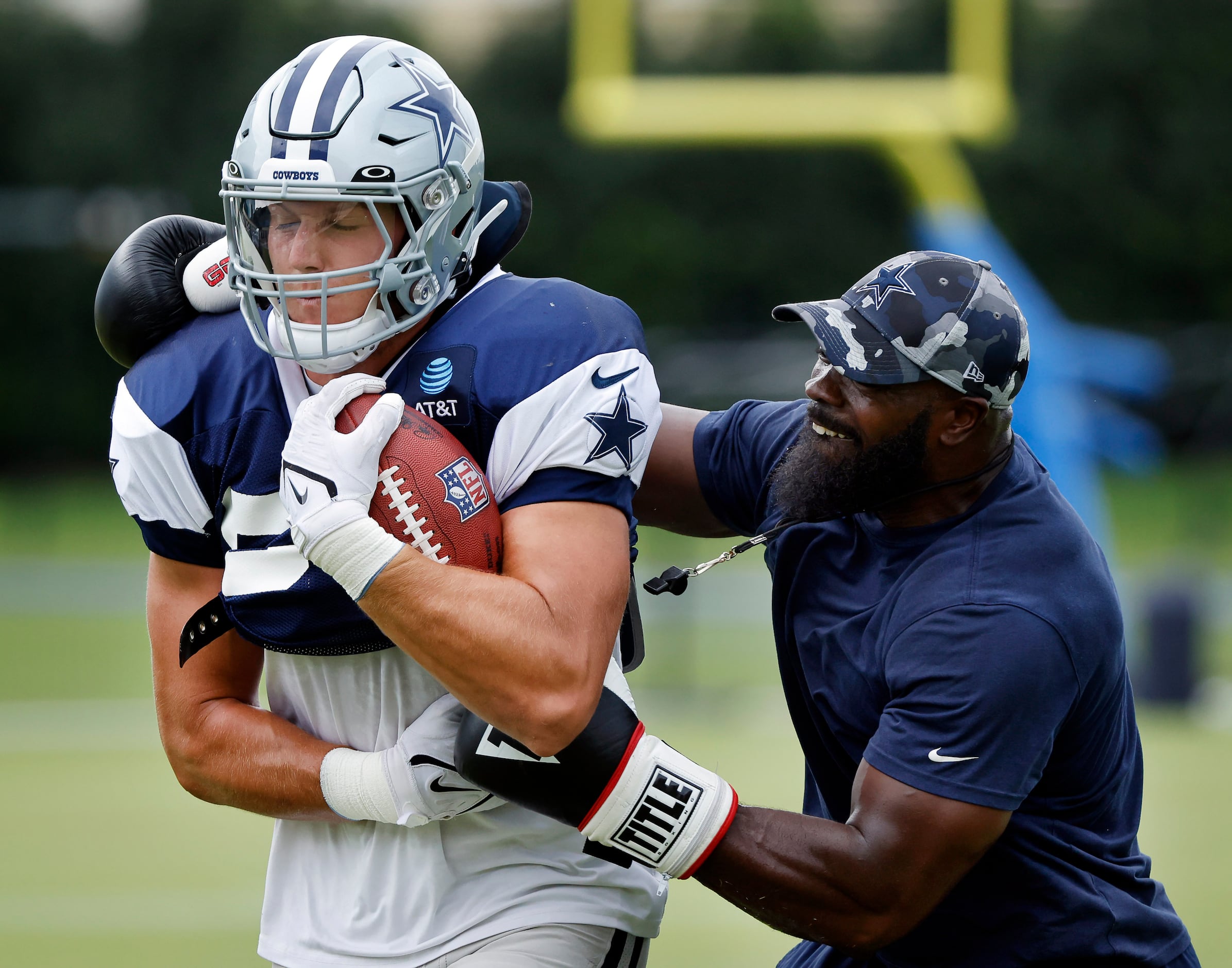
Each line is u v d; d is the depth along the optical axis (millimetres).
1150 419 73562
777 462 9641
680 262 95500
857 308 8578
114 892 20547
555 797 7875
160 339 8516
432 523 7652
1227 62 95500
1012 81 96375
